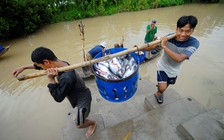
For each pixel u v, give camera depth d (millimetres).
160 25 9438
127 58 2410
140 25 9781
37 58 1649
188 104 2609
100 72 2227
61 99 1801
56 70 1743
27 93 4379
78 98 2084
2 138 3189
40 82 4824
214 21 9508
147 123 2361
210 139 1898
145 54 5289
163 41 2072
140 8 14766
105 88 2162
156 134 2205
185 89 4137
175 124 2312
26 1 9234
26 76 1819
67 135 2641
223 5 14789
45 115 3623
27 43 8266
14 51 7348
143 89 3762
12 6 8508
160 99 2834
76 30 9766
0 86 4785
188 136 2016
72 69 1849
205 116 2170
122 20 11469
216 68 4883
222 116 2160
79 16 12672
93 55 3605
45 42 8148
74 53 6543
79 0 13258
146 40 5703
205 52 5777
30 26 9383
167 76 2508
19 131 3311
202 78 4508
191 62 5250
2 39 8992
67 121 2971
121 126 2371
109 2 14750
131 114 3113
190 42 2109
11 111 3811
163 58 2434
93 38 8016
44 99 4105
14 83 4875
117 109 3254
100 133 2332
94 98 3604
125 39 7574
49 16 11430
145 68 5145
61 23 11836
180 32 1995
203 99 3793
